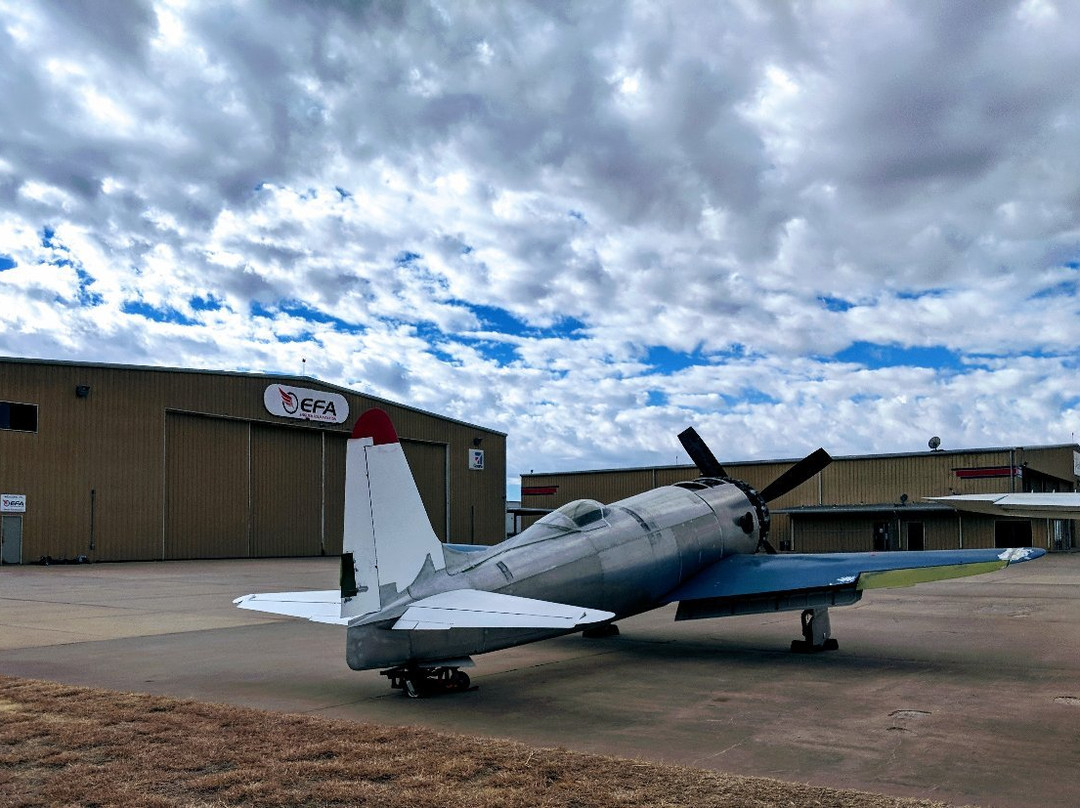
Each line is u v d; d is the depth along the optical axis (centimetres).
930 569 946
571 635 1220
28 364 3125
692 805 438
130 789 466
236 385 3797
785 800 448
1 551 3023
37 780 482
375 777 487
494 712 712
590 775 489
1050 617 1437
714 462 1347
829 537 4522
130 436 3409
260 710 686
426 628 673
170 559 3528
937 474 4356
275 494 4012
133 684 835
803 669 933
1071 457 4919
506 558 859
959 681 853
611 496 5556
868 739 612
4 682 783
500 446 5547
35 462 3127
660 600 1052
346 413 4303
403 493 775
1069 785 502
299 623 1350
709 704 745
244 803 444
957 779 513
